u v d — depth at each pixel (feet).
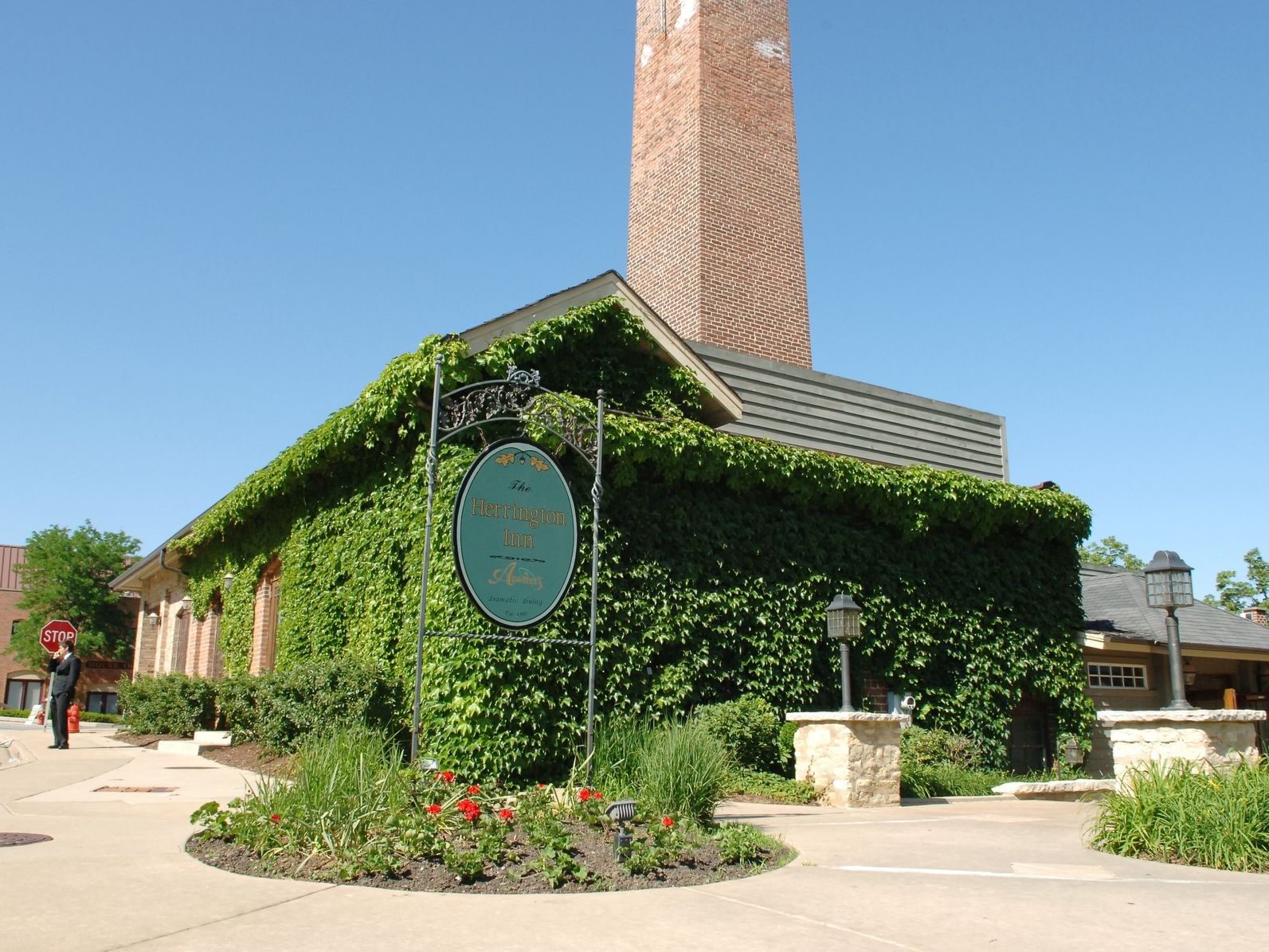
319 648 50.90
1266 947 14.37
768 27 76.28
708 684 44.47
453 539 30.94
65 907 15.15
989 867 21.39
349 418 46.09
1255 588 134.21
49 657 172.35
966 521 55.16
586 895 17.31
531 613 32.24
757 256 70.90
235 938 13.57
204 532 70.69
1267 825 21.94
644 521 44.01
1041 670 56.65
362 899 16.30
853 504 51.78
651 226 74.28
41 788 31.78
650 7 79.15
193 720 52.65
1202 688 68.18
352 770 21.33
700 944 14.02
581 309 45.83
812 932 14.87
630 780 28.48
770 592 47.37
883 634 50.80
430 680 38.37
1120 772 33.94
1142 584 71.51
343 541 50.21
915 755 46.32
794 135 75.51
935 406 67.56
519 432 40.57
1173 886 19.13
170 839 21.77
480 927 14.70
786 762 42.68
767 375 59.77
